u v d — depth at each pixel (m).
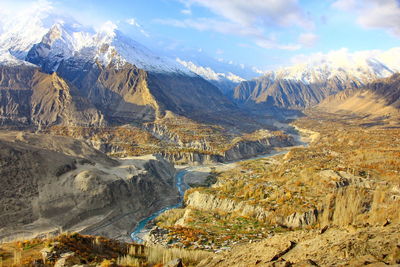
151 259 71.62
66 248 64.00
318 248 49.09
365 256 39.97
